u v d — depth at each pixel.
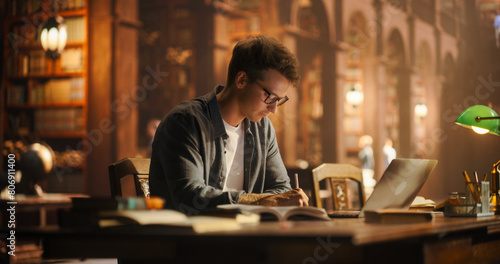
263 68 1.82
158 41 10.31
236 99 1.91
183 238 1.07
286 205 1.58
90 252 1.16
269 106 1.87
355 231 1.05
